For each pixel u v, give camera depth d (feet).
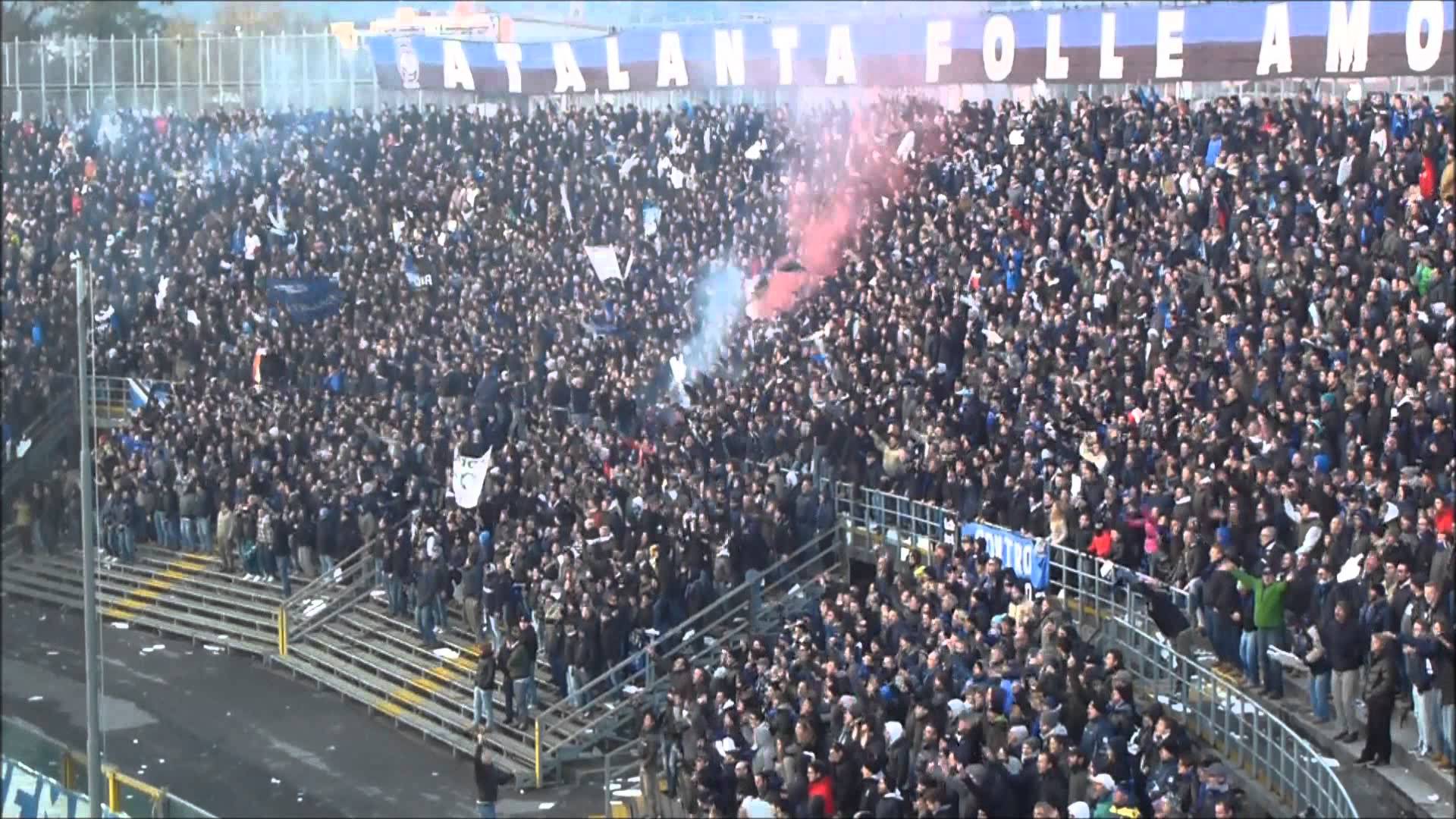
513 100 244.83
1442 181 142.61
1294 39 178.81
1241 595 109.81
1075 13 194.29
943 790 96.17
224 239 221.05
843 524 144.97
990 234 165.99
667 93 230.89
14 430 207.92
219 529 177.99
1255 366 127.13
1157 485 121.49
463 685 148.25
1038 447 131.03
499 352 178.81
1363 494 110.73
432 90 249.34
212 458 183.21
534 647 139.44
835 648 117.80
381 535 162.09
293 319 203.10
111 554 188.14
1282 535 113.50
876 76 210.18
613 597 138.51
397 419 171.32
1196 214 151.43
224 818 130.21
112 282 219.20
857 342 155.94
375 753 143.43
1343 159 149.79
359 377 187.01
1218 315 136.67
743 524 142.10
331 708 155.12
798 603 142.10
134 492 186.29
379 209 217.56
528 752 136.36
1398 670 102.53
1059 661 102.73
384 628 161.68
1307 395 121.39
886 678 111.14
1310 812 89.40
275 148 236.63
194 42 270.26
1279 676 108.68
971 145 184.34
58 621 183.52
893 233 177.37
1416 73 170.30
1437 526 106.01
